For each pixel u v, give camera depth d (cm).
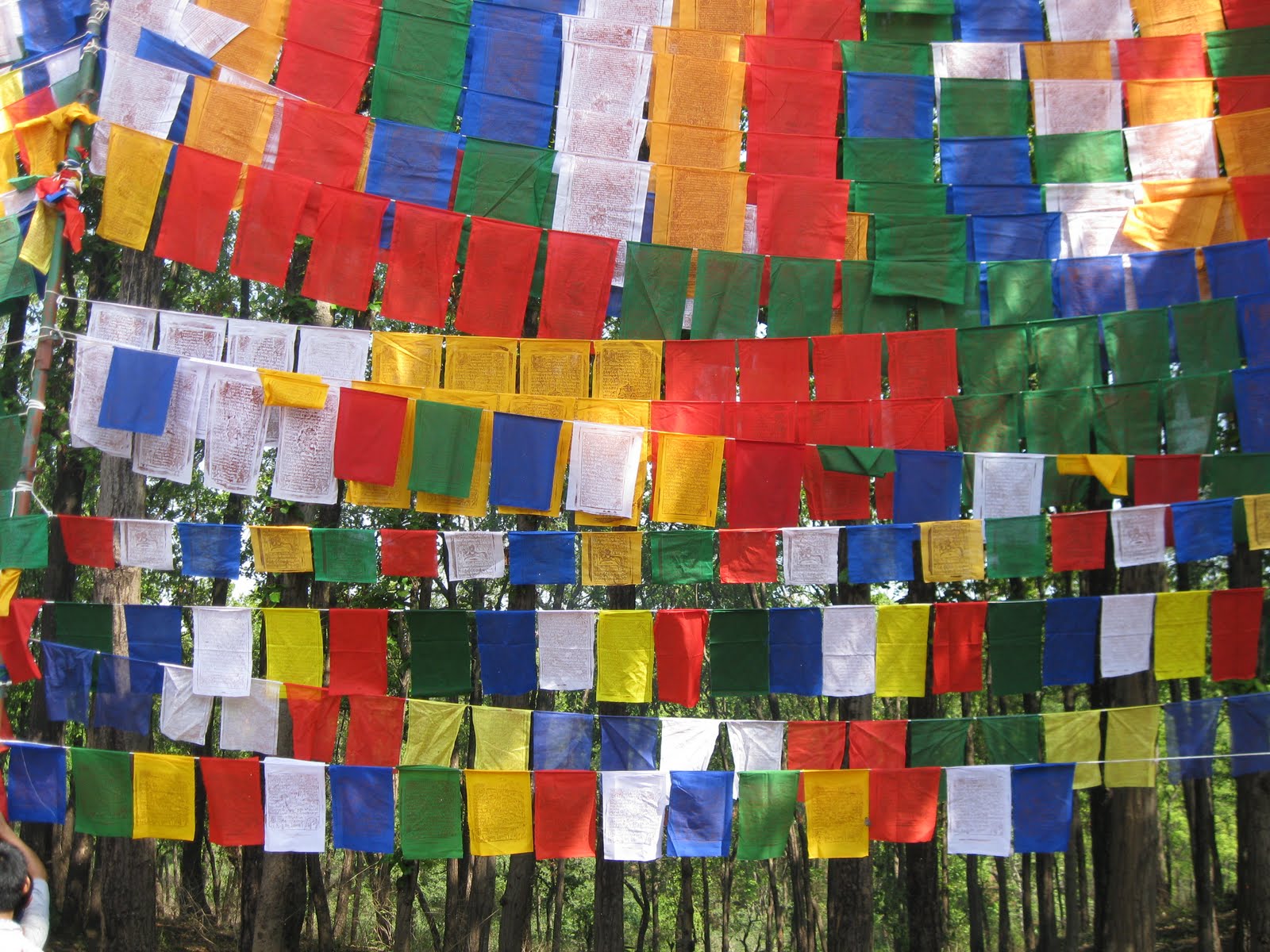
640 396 677
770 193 713
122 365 611
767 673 665
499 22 726
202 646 631
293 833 619
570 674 654
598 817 1095
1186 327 711
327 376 651
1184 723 686
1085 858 1981
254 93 670
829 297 703
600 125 720
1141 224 730
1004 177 738
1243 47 758
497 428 646
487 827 629
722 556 655
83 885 1412
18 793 606
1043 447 694
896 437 683
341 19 711
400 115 700
